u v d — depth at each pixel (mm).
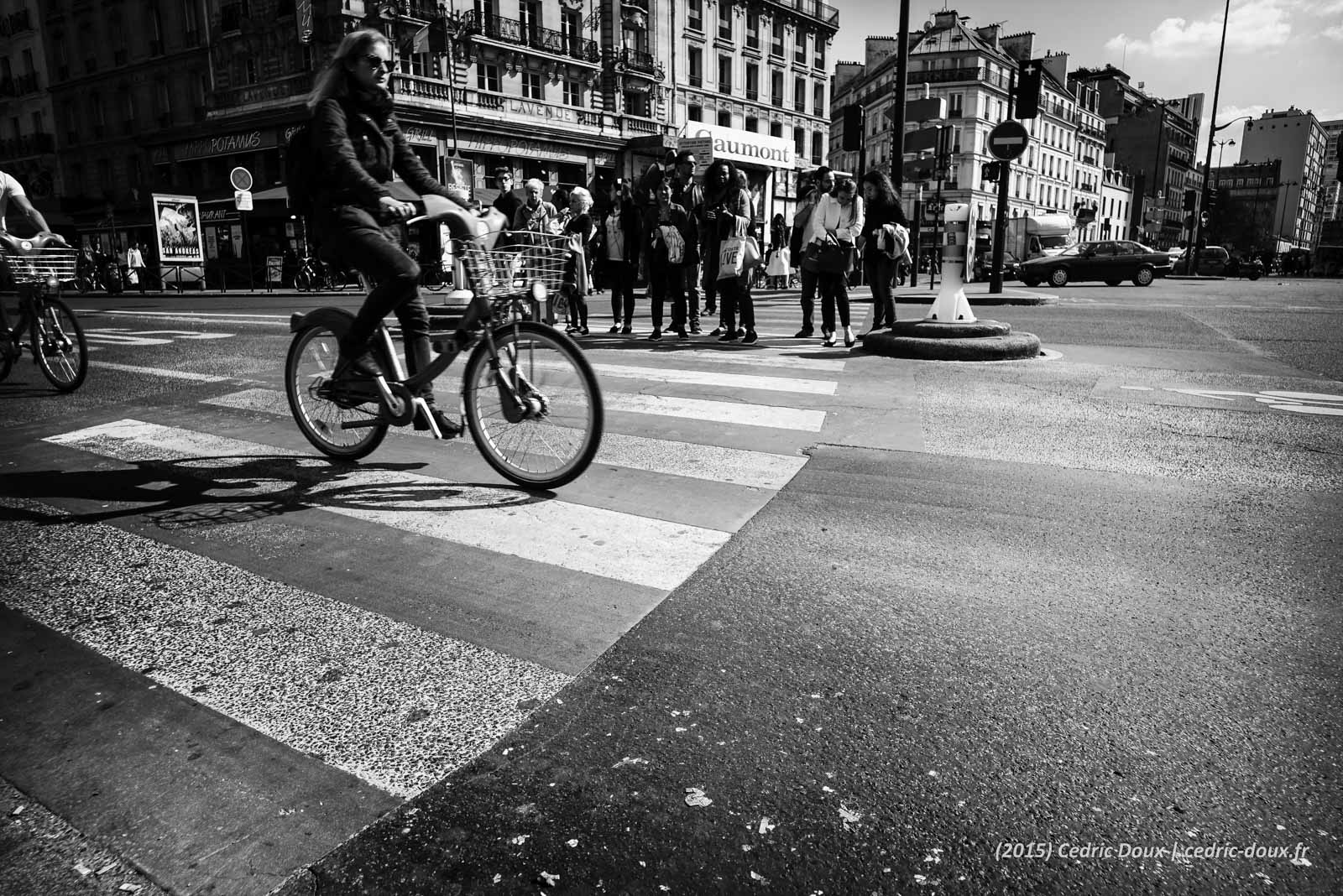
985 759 1673
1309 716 1820
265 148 30594
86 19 36375
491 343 3453
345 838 1464
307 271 25406
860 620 2279
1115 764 1656
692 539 2893
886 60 68188
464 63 30172
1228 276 38031
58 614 2326
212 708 1864
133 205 34969
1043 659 2070
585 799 1562
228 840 1462
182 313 13664
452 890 1343
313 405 4020
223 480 3637
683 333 8641
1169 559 2711
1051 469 3783
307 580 2557
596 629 2234
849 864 1397
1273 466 3826
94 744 1736
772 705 1870
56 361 5805
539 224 9078
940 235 22328
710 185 8531
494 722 1811
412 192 3529
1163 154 98750
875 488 3477
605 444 4230
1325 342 8766
